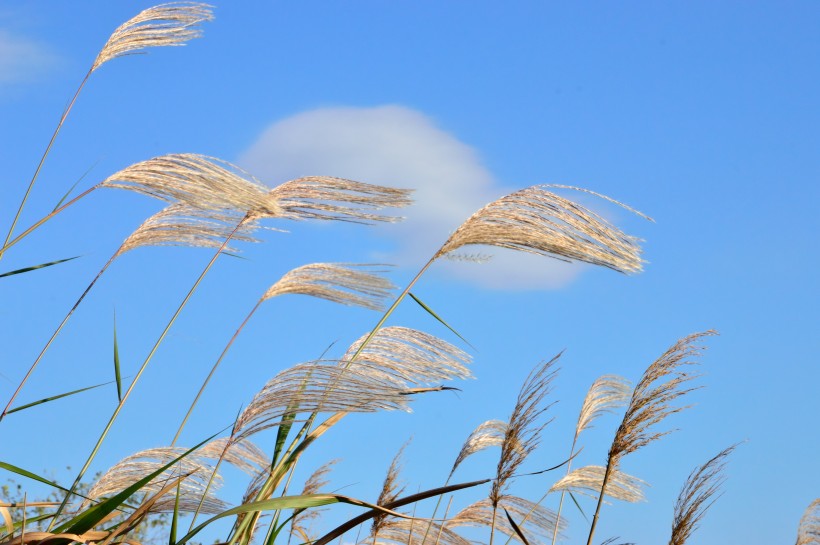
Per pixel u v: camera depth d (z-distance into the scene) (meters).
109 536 2.31
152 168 2.55
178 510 2.55
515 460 4.94
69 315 3.09
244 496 3.21
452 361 3.35
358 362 3.19
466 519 5.35
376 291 3.34
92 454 3.02
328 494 2.43
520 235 3.08
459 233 3.22
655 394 3.87
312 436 2.94
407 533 5.19
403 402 2.73
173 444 3.29
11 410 2.87
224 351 3.31
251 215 3.08
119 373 3.17
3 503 2.63
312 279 3.35
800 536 7.45
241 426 2.76
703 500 4.88
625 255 3.00
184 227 3.24
